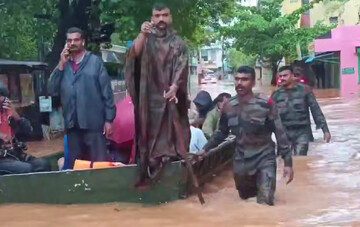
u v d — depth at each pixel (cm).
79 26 1502
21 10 1421
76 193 653
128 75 653
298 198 667
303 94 967
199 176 735
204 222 567
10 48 2127
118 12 1373
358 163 898
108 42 1609
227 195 693
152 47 649
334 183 747
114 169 656
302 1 5550
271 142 658
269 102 651
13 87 1479
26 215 608
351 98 2752
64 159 744
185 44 660
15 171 724
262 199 639
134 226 557
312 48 4272
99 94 704
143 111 645
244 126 654
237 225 551
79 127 700
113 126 722
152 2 1334
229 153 913
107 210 627
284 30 4616
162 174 657
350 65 3872
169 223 566
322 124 962
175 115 646
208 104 909
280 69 978
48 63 1538
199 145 794
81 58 706
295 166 880
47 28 1784
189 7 1490
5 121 751
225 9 2114
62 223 575
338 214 584
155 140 654
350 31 3869
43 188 654
